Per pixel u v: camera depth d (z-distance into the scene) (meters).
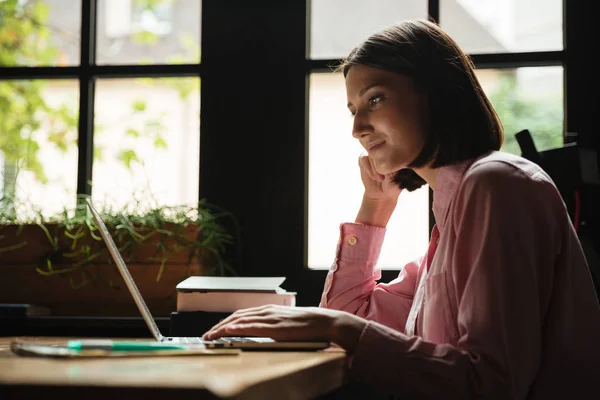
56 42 2.12
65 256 1.88
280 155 1.98
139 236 1.86
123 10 2.13
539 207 1.18
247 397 0.65
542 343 1.20
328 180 2.02
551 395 1.18
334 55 2.02
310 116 2.02
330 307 1.63
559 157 1.63
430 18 1.86
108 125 2.07
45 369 0.77
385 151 1.35
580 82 1.88
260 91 2.00
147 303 1.87
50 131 2.09
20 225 1.89
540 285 1.18
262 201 1.97
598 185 1.62
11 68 2.06
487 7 1.96
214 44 2.02
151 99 2.08
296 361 0.93
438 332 1.23
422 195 1.97
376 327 1.15
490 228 1.15
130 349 0.99
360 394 1.62
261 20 2.01
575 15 1.89
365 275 1.64
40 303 1.88
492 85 1.96
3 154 2.10
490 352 1.09
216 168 1.99
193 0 2.13
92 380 0.66
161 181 2.06
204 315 1.58
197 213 1.94
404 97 1.32
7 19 2.13
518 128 1.94
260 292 1.58
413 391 1.10
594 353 1.22
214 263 1.92
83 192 2.03
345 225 1.65
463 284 1.19
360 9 2.02
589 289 1.24
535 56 1.91
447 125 1.31
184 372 0.75
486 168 1.20
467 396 1.08
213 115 2.00
